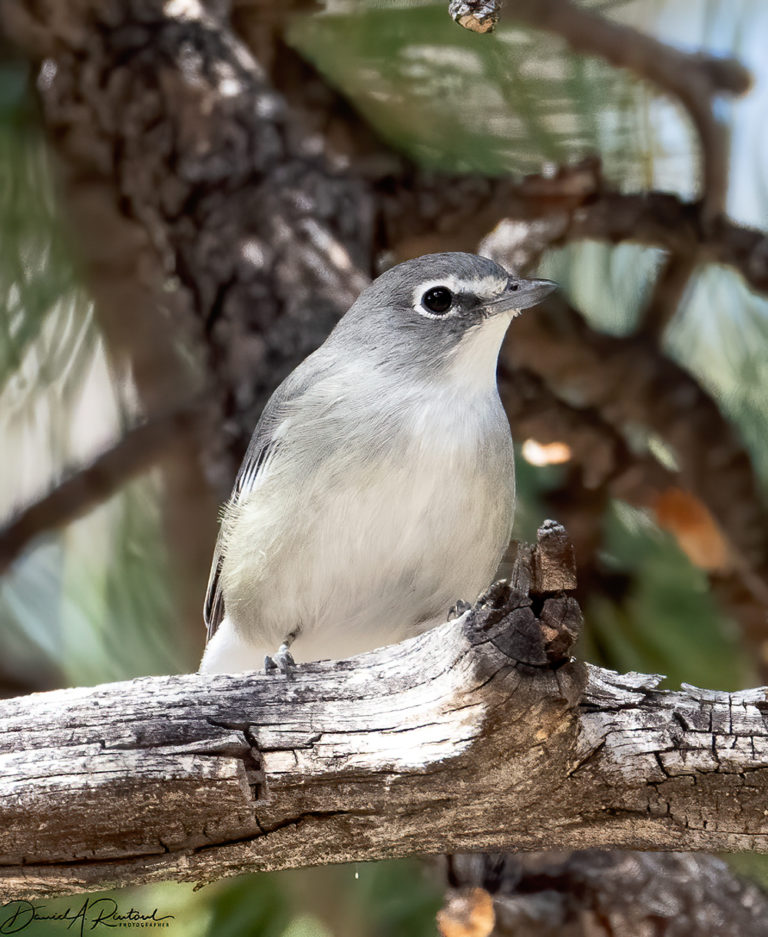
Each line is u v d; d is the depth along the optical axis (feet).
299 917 26.96
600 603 30.63
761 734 19.35
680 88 32.07
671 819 19.69
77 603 33.63
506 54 32.50
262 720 19.26
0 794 18.81
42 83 33.68
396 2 32.91
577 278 35.94
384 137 34.71
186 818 19.22
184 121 33.30
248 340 31.17
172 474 34.58
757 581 31.55
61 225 33.37
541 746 18.42
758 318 33.83
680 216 32.30
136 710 19.42
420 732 18.83
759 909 25.57
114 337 35.58
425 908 26.55
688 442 32.76
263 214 32.30
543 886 25.62
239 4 34.91
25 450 34.06
